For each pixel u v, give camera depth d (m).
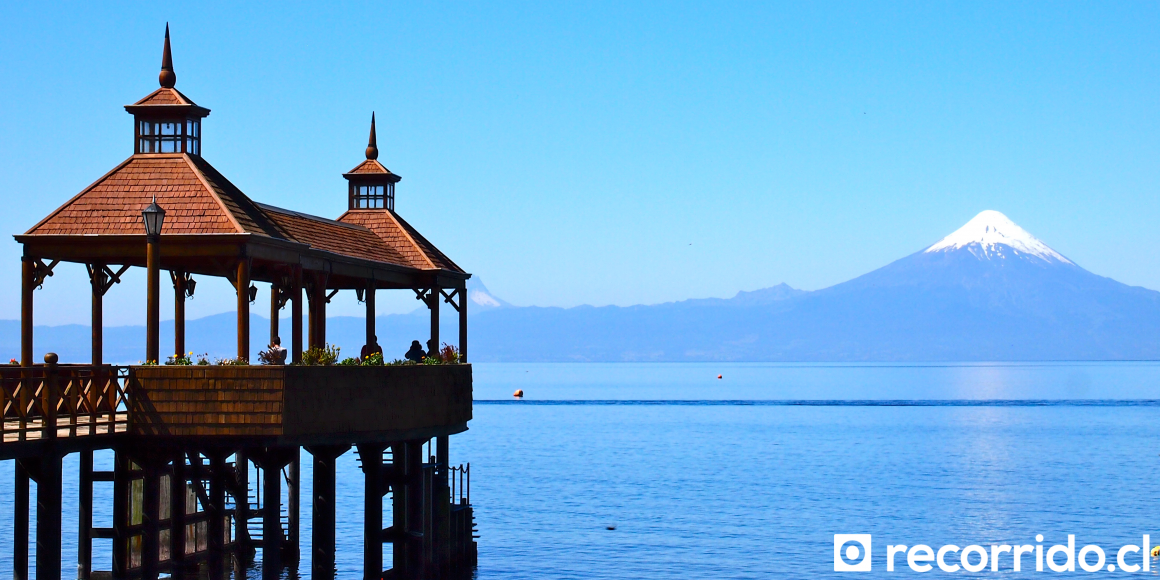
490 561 41.53
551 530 48.47
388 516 49.53
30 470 22.31
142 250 25.44
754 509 55.34
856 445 92.81
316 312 31.09
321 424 24.22
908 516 53.34
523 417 132.25
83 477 27.70
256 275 30.38
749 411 144.62
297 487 35.19
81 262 27.92
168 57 28.28
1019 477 69.19
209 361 24.58
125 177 26.67
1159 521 51.66
